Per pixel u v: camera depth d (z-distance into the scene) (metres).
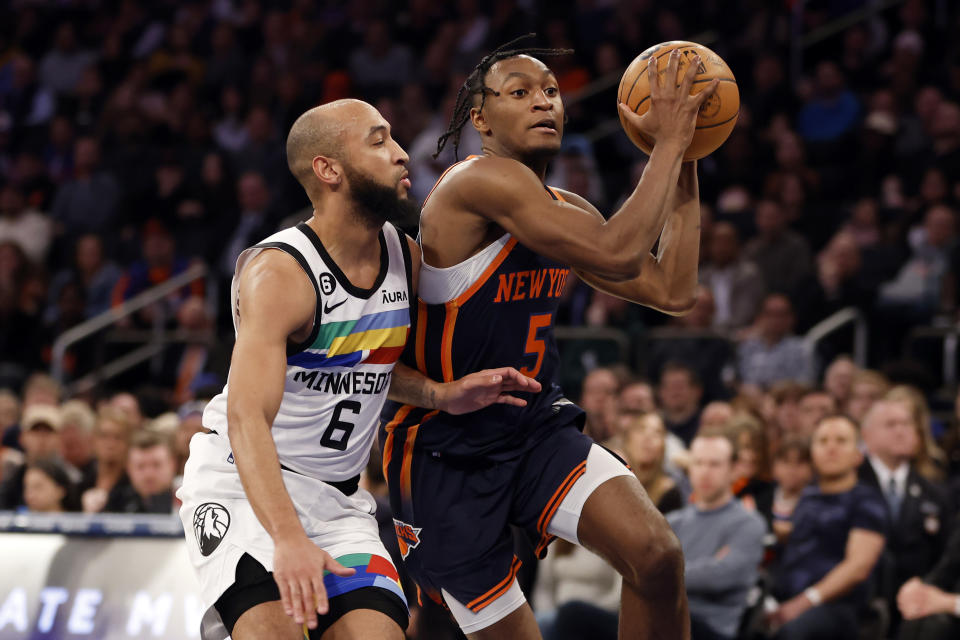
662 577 4.63
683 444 10.80
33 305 15.64
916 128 16.14
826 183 16.00
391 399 5.02
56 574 7.32
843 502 8.38
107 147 19.34
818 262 14.28
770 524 9.06
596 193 14.99
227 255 16.22
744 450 9.20
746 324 13.18
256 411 4.07
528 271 4.78
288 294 4.32
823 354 12.35
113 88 20.80
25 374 14.45
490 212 4.56
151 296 14.91
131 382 14.80
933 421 11.41
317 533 4.58
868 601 8.24
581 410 5.11
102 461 9.98
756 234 14.63
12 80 21.91
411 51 19.42
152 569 7.25
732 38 18.09
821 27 19.03
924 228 14.16
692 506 8.30
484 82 4.80
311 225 4.56
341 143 4.47
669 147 4.49
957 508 8.98
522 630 5.09
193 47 20.86
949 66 17.05
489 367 4.89
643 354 12.38
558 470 4.88
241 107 18.98
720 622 7.82
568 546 8.36
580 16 18.70
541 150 4.71
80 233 17.91
